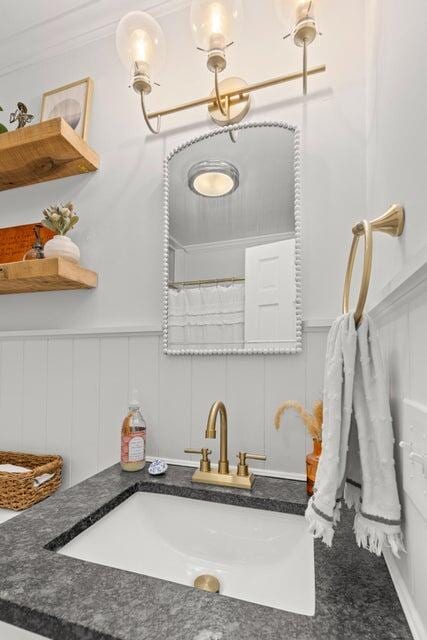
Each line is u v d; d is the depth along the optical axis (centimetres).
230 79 109
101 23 127
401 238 56
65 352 122
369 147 90
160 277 114
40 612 44
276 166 103
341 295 94
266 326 99
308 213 99
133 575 51
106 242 122
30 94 139
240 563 78
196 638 39
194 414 105
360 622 43
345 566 55
